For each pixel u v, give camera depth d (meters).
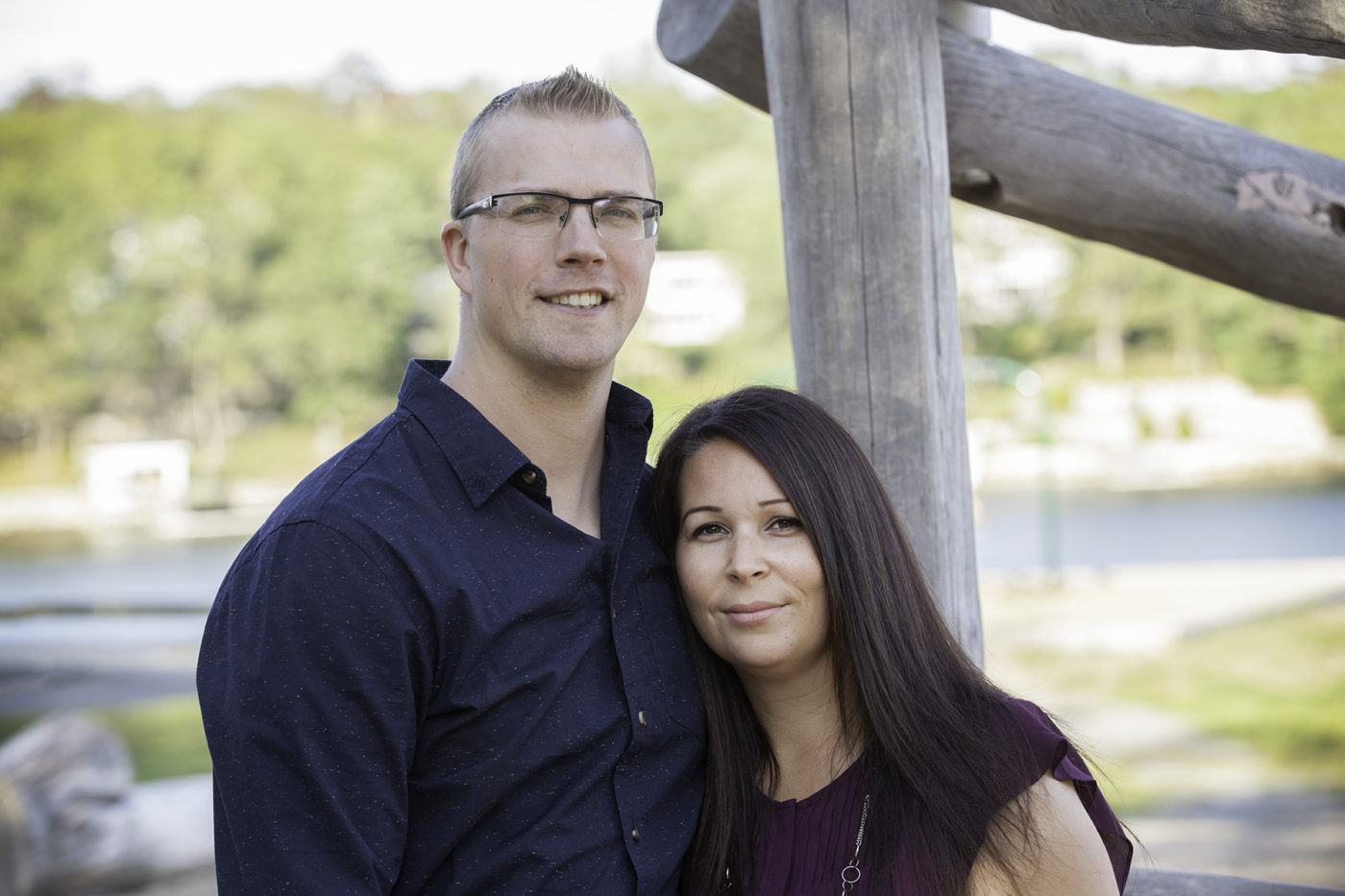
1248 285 2.41
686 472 1.79
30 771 6.87
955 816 1.63
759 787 1.82
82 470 49.44
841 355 2.11
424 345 54.22
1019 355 50.62
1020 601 17.92
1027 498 37.78
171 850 6.92
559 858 1.60
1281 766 10.34
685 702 1.78
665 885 1.71
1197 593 18.06
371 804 1.52
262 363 52.94
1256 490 38.72
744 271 50.75
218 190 55.09
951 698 1.73
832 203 2.09
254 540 1.59
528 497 1.67
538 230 1.69
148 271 53.41
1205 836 8.71
